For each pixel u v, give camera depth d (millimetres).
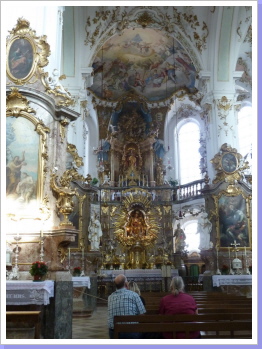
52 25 11023
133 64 24703
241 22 19406
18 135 9336
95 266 14719
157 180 24531
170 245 21422
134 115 25984
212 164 18609
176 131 26000
